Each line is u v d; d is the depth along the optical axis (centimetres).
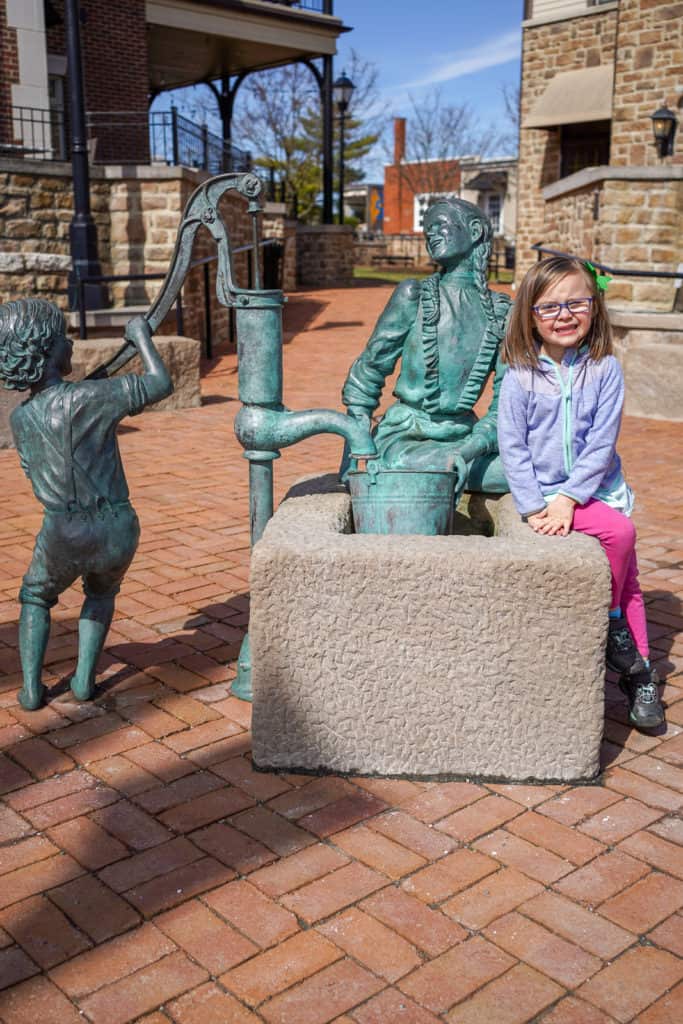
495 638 280
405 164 5169
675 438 820
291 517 315
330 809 279
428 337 346
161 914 235
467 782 294
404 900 240
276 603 283
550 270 287
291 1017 203
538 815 276
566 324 287
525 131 2019
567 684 283
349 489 334
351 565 278
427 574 276
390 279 2961
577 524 301
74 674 371
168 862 255
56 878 249
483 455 357
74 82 1198
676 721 335
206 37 2189
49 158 1538
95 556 318
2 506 600
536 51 1950
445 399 354
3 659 384
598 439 295
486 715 288
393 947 223
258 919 233
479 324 349
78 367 846
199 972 216
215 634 407
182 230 321
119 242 1353
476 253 351
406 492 312
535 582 274
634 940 226
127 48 1872
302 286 2575
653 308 1222
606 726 333
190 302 1313
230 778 297
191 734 324
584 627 277
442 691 287
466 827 270
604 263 1258
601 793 288
